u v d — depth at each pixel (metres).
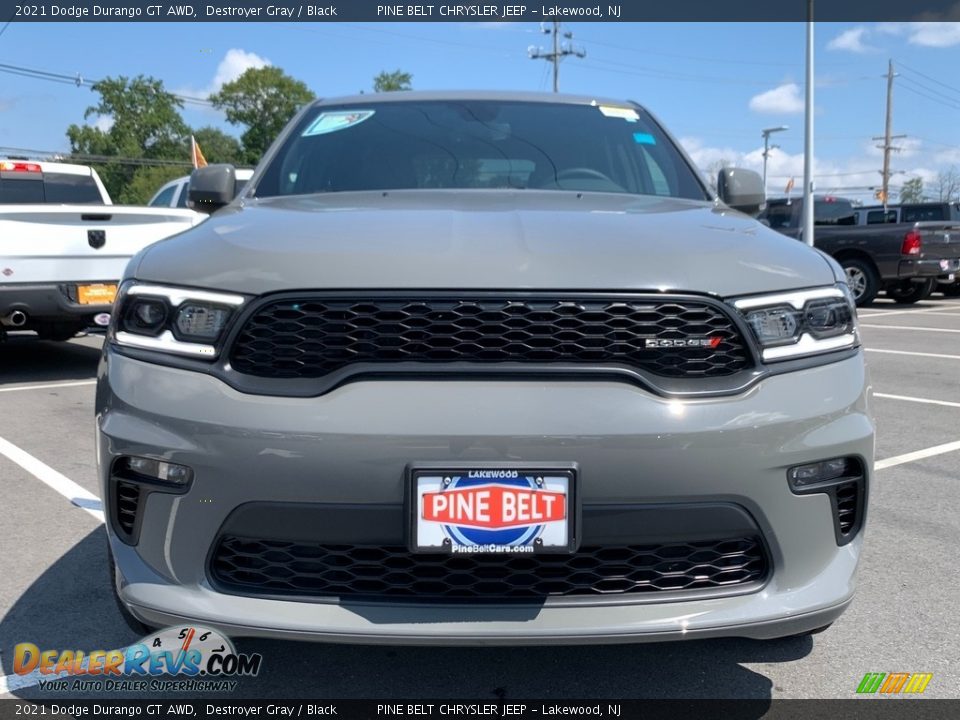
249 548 2.06
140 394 2.10
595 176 3.41
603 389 2.02
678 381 2.06
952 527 3.91
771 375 2.11
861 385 2.21
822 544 2.13
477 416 1.96
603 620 2.00
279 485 1.98
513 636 1.97
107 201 9.98
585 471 1.97
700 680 2.58
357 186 3.31
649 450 1.97
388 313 2.05
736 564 2.10
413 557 2.02
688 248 2.27
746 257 2.26
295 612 2.01
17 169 9.33
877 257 14.77
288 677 2.57
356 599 2.02
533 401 1.99
